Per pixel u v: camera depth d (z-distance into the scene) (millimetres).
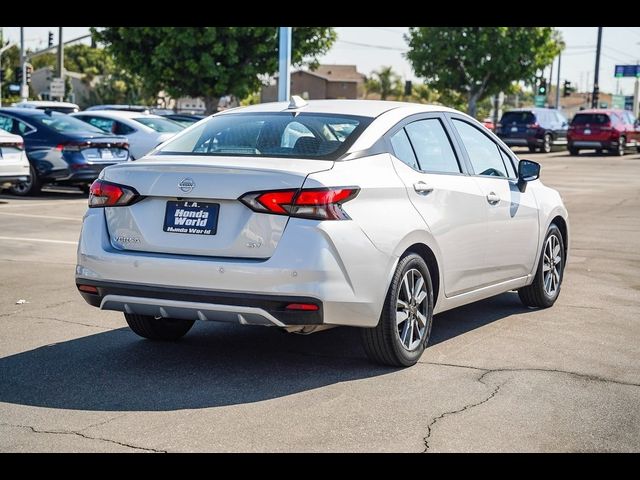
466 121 6984
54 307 7547
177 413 4891
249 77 32312
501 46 44500
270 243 5223
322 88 112125
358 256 5344
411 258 5797
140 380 5508
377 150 5805
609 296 8477
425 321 6008
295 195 5211
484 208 6676
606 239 12555
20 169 15414
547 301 7875
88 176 16938
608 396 5316
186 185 5391
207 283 5277
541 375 5734
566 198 18953
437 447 4441
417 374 5711
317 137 5785
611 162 33375
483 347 6453
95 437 4512
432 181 6121
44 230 12234
